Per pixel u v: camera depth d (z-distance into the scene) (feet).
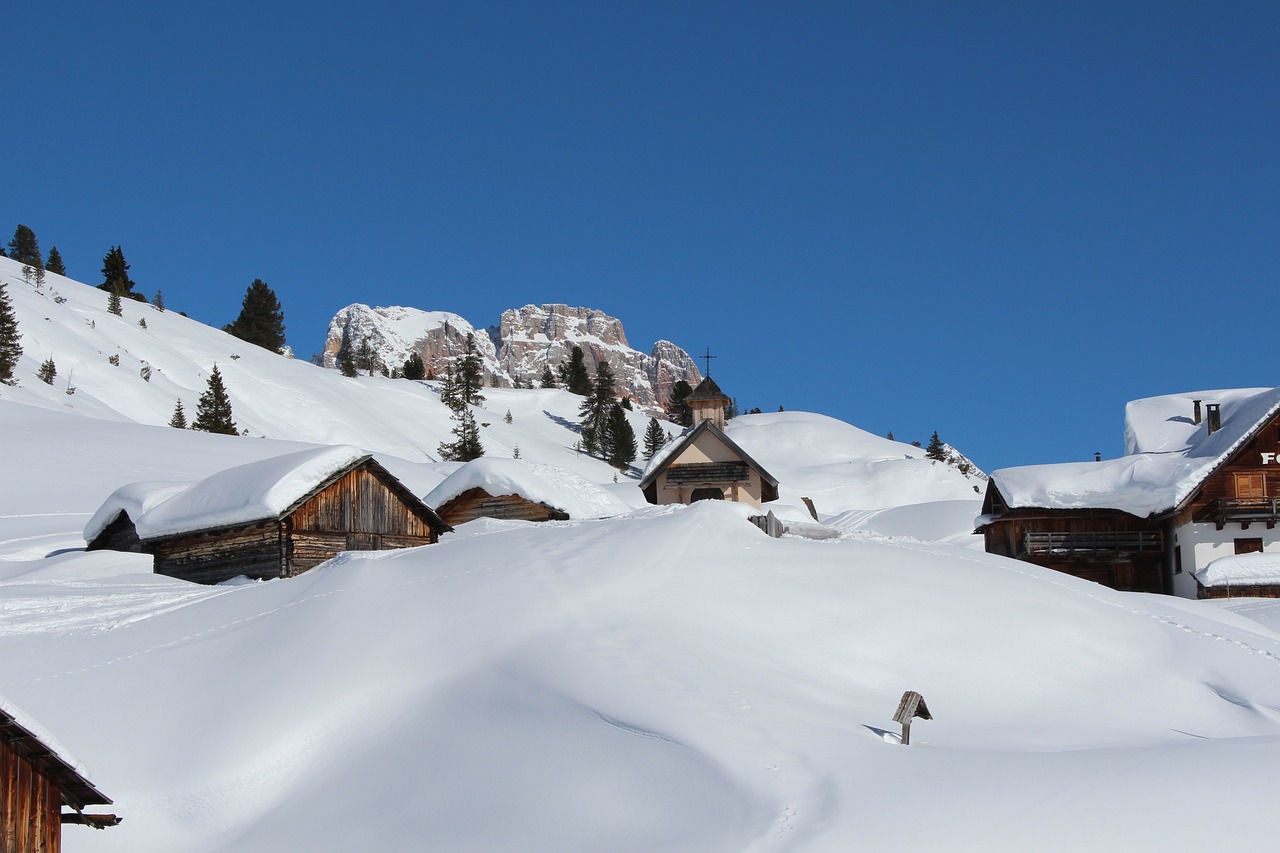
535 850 52.39
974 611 90.07
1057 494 163.53
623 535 101.30
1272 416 153.48
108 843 60.75
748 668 74.54
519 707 67.72
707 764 57.31
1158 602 104.73
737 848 47.98
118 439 227.81
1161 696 80.59
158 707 72.69
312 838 58.44
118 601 101.35
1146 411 217.56
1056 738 69.46
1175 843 47.52
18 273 496.64
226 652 79.82
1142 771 56.39
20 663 80.53
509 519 143.64
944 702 75.46
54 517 164.76
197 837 61.41
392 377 610.24
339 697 72.28
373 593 87.20
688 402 216.13
